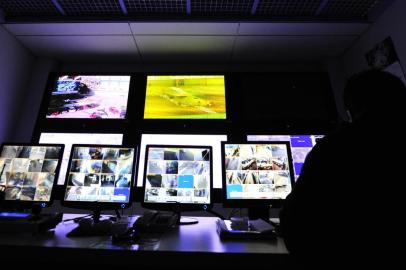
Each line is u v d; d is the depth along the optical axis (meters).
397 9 1.51
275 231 0.96
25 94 1.99
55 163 1.33
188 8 1.64
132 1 1.59
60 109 1.94
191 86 2.01
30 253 0.77
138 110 1.97
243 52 2.11
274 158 1.36
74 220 1.24
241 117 1.96
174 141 1.87
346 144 0.59
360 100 0.69
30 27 1.79
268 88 2.03
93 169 1.31
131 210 1.67
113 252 0.76
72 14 1.71
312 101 1.99
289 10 1.67
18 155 1.34
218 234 0.99
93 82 2.02
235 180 1.30
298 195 0.63
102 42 1.97
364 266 0.53
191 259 0.75
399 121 0.59
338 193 0.57
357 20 1.70
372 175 0.55
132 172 1.32
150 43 1.98
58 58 2.18
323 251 0.57
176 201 1.26
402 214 0.53
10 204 1.23
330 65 2.13
